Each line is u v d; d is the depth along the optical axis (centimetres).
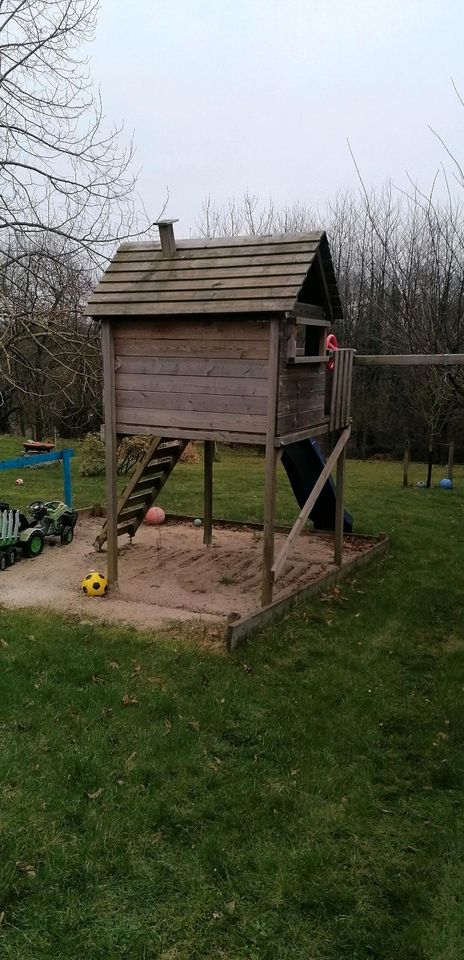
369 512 1288
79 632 632
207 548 972
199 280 677
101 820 380
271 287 630
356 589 819
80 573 838
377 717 517
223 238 715
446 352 783
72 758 432
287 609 709
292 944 308
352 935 314
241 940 309
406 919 325
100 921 316
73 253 945
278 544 1002
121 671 556
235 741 471
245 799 407
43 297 945
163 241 720
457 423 2244
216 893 335
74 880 339
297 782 428
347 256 2598
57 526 965
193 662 580
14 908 320
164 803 397
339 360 798
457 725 511
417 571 904
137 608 714
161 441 912
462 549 1020
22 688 520
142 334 705
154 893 334
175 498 1363
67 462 1083
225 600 750
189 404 693
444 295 828
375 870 357
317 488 778
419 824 396
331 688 555
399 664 617
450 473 1634
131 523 952
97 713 489
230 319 656
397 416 2647
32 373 988
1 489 1421
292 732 485
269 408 648
